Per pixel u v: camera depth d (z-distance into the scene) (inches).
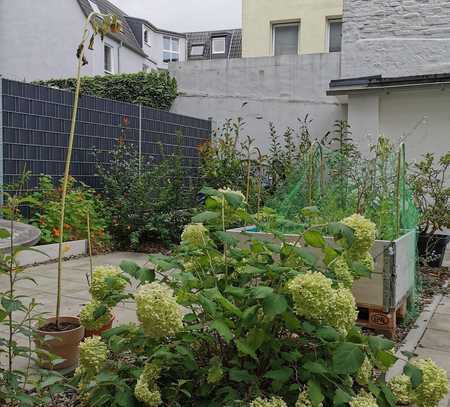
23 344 113.4
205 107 383.9
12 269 79.8
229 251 82.0
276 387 68.4
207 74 381.7
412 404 83.1
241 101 372.5
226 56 821.9
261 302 68.9
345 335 70.6
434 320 152.5
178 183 283.4
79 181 261.4
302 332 73.2
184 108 390.3
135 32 904.9
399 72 323.0
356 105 308.0
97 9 690.8
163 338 73.0
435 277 210.1
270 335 72.2
